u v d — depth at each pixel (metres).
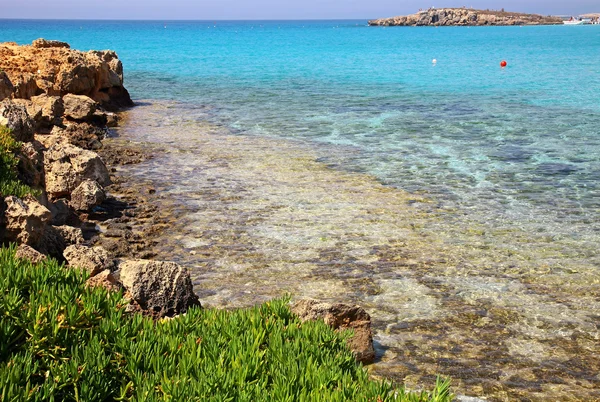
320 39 187.25
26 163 18.30
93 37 184.00
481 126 37.03
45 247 15.29
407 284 15.28
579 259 16.95
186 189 23.22
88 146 29.33
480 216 20.41
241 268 16.11
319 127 36.41
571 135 34.28
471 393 10.82
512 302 14.40
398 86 59.03
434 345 12.46
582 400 10.70
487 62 92.19
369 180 24.64
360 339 11.74
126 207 21.02
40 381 6.95
